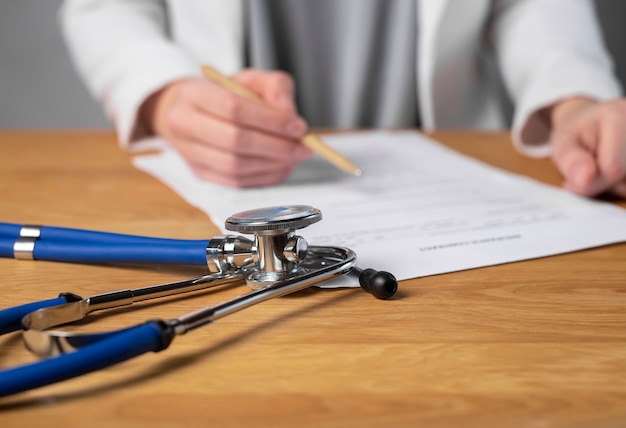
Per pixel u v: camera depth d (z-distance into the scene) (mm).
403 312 413
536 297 437
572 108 893
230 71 1228
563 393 312
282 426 288
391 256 515
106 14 1188
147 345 323
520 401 305
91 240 514
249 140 737
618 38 1947
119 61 1056
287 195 720
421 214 631
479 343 367
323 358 352
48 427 291
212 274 447
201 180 800
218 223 613
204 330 391
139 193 759
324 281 454
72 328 395
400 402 306
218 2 1215
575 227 583
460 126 1381
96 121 2201
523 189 716
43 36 2115
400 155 914
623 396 308
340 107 1394
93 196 750
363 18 1316
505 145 1012
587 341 369
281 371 338
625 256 520
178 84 984
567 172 699
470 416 293
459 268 490
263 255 436
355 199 694
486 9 1244
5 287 475
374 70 1384
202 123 758
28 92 2156
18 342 380
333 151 720
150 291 421
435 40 1228
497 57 1264
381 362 346
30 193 769
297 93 1386
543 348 360
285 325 396
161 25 1297
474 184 745
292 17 1322
